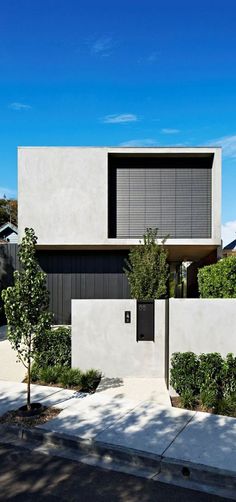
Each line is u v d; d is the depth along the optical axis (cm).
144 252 1037
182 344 765
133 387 766
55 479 456
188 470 461
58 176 1412
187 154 1451
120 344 838
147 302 838
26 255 644
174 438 532
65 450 531
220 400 654
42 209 1408
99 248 1502
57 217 1407
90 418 604
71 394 722
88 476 464
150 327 837
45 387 768
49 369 817
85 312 841
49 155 1411
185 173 1523
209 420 593
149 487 441
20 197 1406
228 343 767
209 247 1495
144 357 836
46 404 668
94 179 1412
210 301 768
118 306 840
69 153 1412
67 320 1540
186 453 491
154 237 1105
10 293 631
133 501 412
